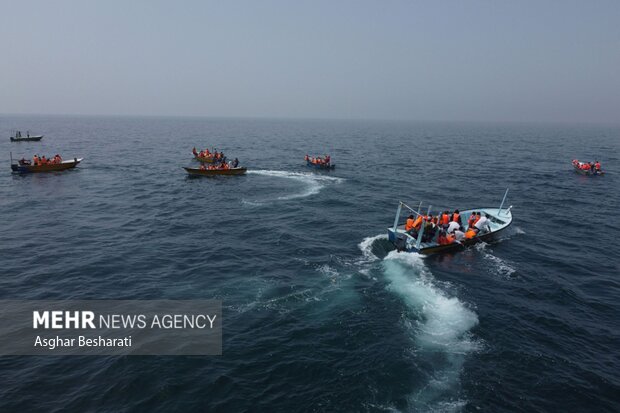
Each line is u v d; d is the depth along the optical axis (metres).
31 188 42.62
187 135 148.38
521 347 15.66
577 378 13.91
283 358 14.69
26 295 19.02
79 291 19.48
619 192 46.66
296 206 37.16
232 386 13.21
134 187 44.56
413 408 12.37
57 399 12.49
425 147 109.19
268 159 73.69
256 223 31.27
